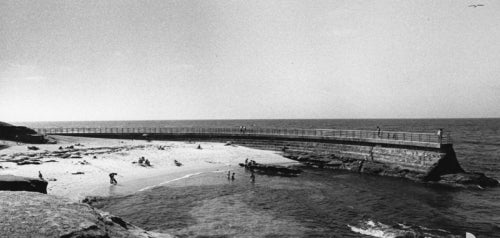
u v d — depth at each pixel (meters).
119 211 25.17
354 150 48.84
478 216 26.02
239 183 36.22
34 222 7.05
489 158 58.91
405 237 21.31
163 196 29.62
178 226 22.38
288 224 23.31
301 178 40.47
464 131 134.88
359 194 32.56
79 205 8.75
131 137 70.31
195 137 68.50
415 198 31.30
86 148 51.06
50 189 28.17
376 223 24.02
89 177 33.62
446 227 23.44
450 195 32.50
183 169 42.91
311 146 54.84
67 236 6.78
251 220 23.92
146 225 22.44
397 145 43.34
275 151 59.22
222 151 56.22
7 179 11.16
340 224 23.64
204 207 26.75
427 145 39.91
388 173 42.47
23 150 45.88
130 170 39.16
